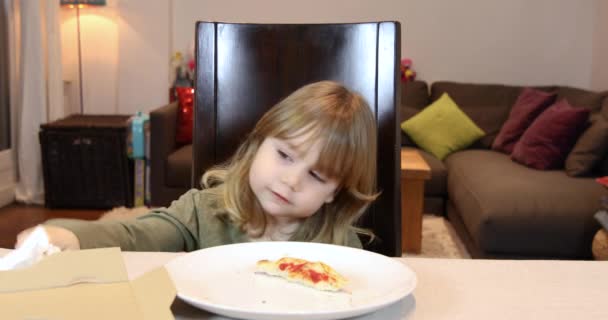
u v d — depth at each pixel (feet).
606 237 7.71
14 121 13.24
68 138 12.51
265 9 14.94
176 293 2.24
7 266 2.57
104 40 14.88
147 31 14.85
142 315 2.10
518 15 14.82
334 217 3.85
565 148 10.60
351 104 3.47
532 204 8.54
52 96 13.19
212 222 3.84
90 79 15.01
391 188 4.33
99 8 14.79
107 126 12.50
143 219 3.59
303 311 2.09
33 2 12.67
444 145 13.17
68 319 2.05
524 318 2.35
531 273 2.85
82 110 14.62
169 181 11.86
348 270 2.72
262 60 4.48
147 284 2.34
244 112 4.49
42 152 12.55
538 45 14.88
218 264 2.68
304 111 3.31
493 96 14.03
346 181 3.53
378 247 4.34
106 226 3.17
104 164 12.60
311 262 2.59
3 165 12.91
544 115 11.09
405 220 9.84
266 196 3.36
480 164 11.29
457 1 14.82
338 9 14.89
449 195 11.69
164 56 14.90
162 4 14.78
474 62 14.98
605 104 11.12
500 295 2.57
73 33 14.84
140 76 14.99
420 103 14.21
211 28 4.47
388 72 4.37
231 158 4.46
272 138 3.36
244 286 2.48
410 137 13.53
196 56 4.47
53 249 2.65
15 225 11.48
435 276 2.78
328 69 4.46
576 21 14.79
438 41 14.94
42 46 12.83
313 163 3.29
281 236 3.84
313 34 4.46
